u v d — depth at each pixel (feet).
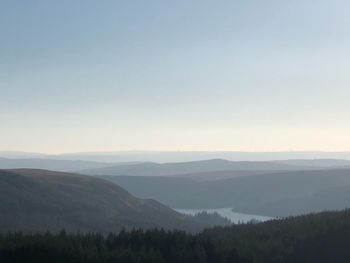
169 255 276.82
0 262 263.90
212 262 277.44
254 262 275.18
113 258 267.80
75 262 264.72
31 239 285.02
